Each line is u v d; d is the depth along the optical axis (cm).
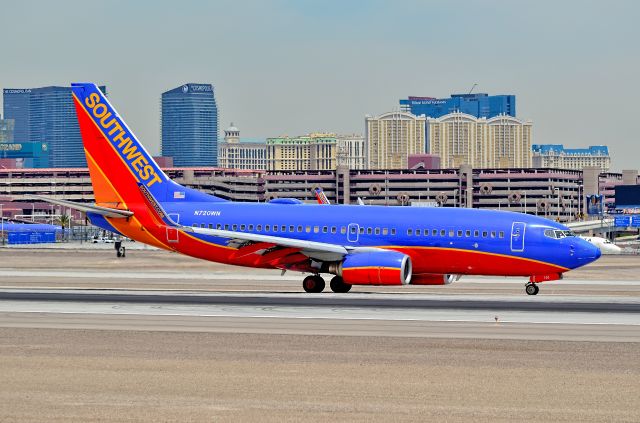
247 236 13612
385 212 14225
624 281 17075
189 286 14988
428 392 6338
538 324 9569
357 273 13300
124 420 5566
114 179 15162
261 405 5944
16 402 5997
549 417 5681
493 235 13638
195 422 5531
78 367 7156
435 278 14262
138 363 7325
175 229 14788
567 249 13412
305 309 10869
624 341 8469
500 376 6881
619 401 6112
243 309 10875
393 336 8744
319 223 14388
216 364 7300
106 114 15138
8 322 9662
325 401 6062
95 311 10656
